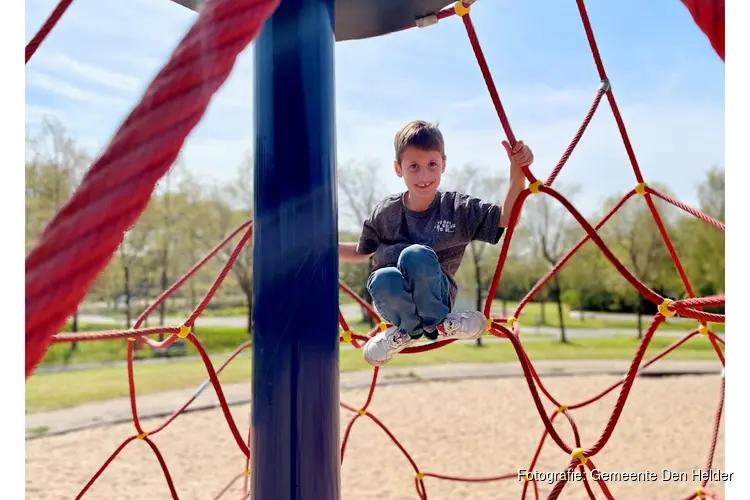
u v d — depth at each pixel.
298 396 1.94
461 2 2.46
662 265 23.09
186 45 0.83
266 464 1.95
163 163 0.78
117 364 18.23
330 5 2.11
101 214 0.73
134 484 8.24
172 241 21.61
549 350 21.47
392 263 2.75
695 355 20.30
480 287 24.20
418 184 2.71
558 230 24.83
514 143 2.48
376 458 9.31
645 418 11.66
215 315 23.12
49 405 12.87
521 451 9.63
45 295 0.70
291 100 2.00
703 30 0.93
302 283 1.95
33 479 8.37
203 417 12.09
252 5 0.87
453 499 7.51
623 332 24.78
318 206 1.99
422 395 13.98
